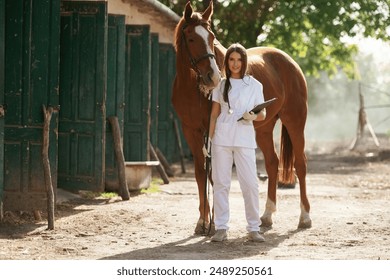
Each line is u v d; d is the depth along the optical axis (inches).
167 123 770.2
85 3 486.0
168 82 766.5
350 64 1139.9
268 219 371.6
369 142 1425.9
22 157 384.2
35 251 298.0
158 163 559.2
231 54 308.8
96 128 484.7
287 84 378.3
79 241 323.0
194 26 319.0
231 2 1013.2
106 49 483.5
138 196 512.1
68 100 494.6
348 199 512.7
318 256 292.0
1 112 362.0
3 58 362.0
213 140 312.3
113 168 517.0
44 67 383.9
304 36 1086.4
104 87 483.5
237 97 309.6
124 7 596.1
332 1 926.4
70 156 495.8
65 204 444.5
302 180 375.2
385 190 597.0
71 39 490.9
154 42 655.1
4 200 383.9
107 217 393.7
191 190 566.3
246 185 314.0
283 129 384.5
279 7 933.2
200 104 324.8
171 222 382.0
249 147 310.5
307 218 369.1
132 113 583.5
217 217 318.3
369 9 944.9
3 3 360.2
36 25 384.2
